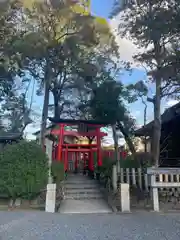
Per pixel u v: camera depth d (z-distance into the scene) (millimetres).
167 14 9914
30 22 13672
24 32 13641
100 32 14250
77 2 13906
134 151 14000
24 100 20094
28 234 5434
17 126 20062
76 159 19438
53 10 13406
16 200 9414
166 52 10719
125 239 5066
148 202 9430
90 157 16016
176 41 10672
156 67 11117
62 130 14609
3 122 20281
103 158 14602
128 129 14305
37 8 13430
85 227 6137
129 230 5828
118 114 13594
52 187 8844
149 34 10359
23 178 9328
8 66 14344
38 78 16969
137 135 16953
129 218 7383
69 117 19281
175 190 9406
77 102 18078
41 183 9445
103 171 12625
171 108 16109
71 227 6133
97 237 5223
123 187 8984
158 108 11688
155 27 10117
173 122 16516
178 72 10500
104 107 13531
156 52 10891
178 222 6719
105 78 14602
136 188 9766
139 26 10727
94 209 9266
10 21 13586
